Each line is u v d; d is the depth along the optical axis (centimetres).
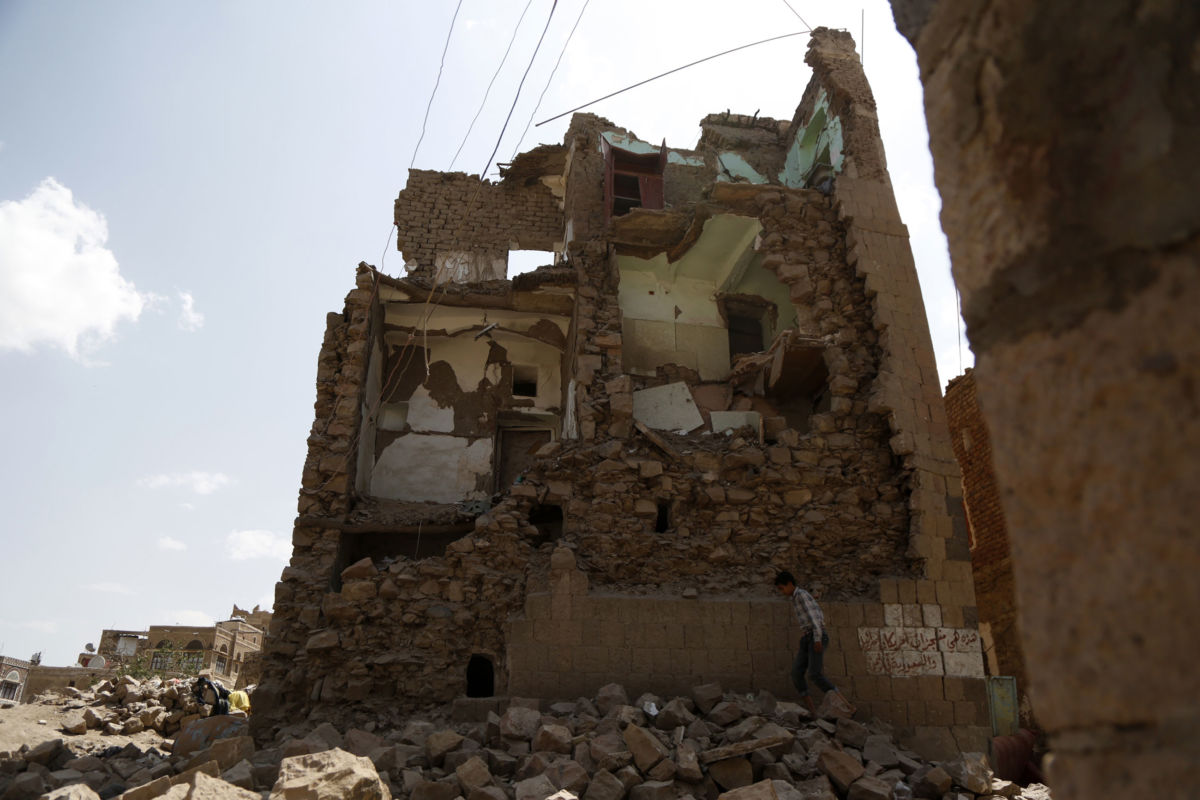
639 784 778
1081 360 161
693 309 1775
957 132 201
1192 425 140
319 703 1125
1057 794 159
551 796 681
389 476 1683
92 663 2839
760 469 1316
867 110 1691
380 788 614
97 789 752
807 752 912
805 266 1513
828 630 1166
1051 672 162
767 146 2109
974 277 192
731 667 1136
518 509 1277
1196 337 141
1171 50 155
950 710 1152
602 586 1212
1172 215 148
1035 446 170
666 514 1309
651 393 1584
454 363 1808
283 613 1206
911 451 1316
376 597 1200
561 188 2023
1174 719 137
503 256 1948
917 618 1198
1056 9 175
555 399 1811
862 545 1277
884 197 1576
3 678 2517
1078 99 169
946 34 208
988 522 1859
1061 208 169
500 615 1180
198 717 1179
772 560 1255
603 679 1115
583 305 1495
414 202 1975
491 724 945
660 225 1605
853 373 1409
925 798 863
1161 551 142
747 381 1595
